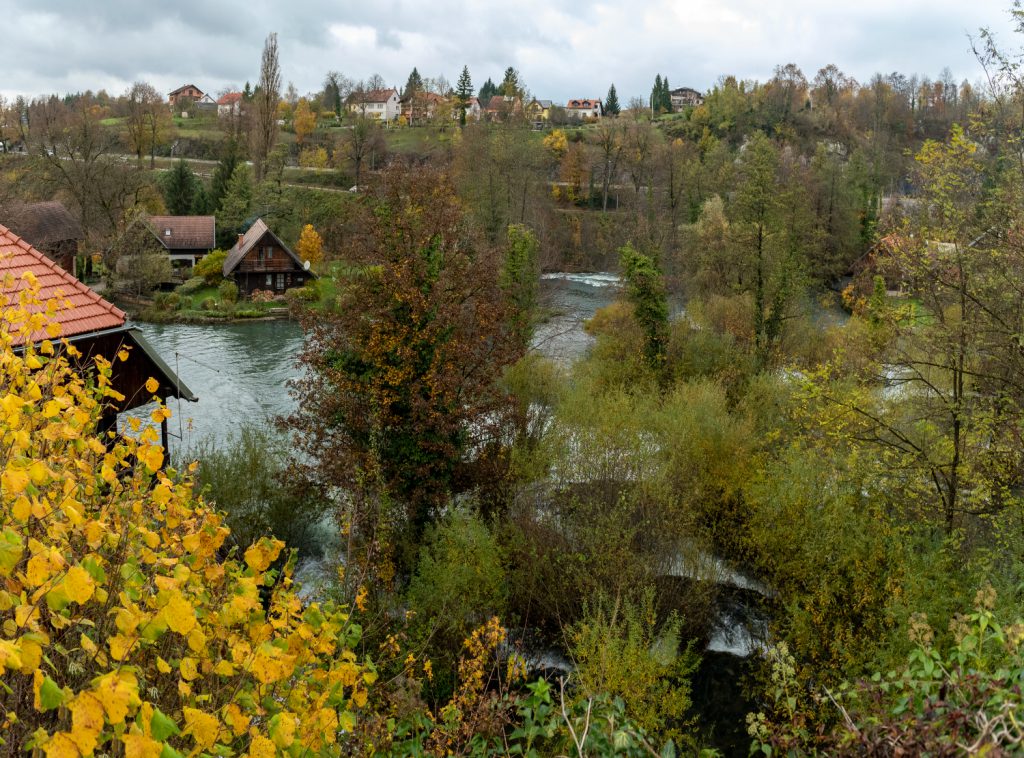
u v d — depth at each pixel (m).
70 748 2.83
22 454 4.46
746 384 29.19
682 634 16.23
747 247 35.34
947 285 14.17
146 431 5.21
